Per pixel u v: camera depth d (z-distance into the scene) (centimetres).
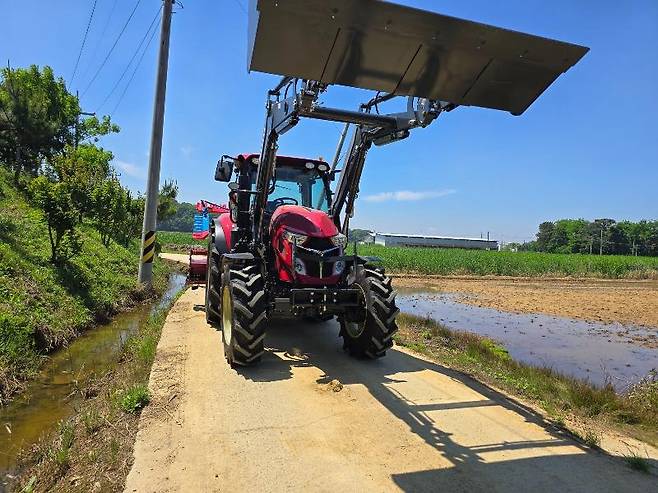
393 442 358
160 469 312
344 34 322
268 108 525
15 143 1762
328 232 546
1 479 336
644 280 2891
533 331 1049
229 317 552
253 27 324
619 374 704
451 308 1373
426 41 333
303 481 300
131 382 489
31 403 476
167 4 1134
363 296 546
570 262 3017
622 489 299
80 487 302
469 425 395
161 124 1148
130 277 1202
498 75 367
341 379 502
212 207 1123
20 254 820
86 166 1255
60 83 2742
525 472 318
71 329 718
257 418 395
